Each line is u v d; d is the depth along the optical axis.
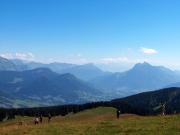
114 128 58.31
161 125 58.19
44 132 59.47
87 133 54.84
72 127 64.56
